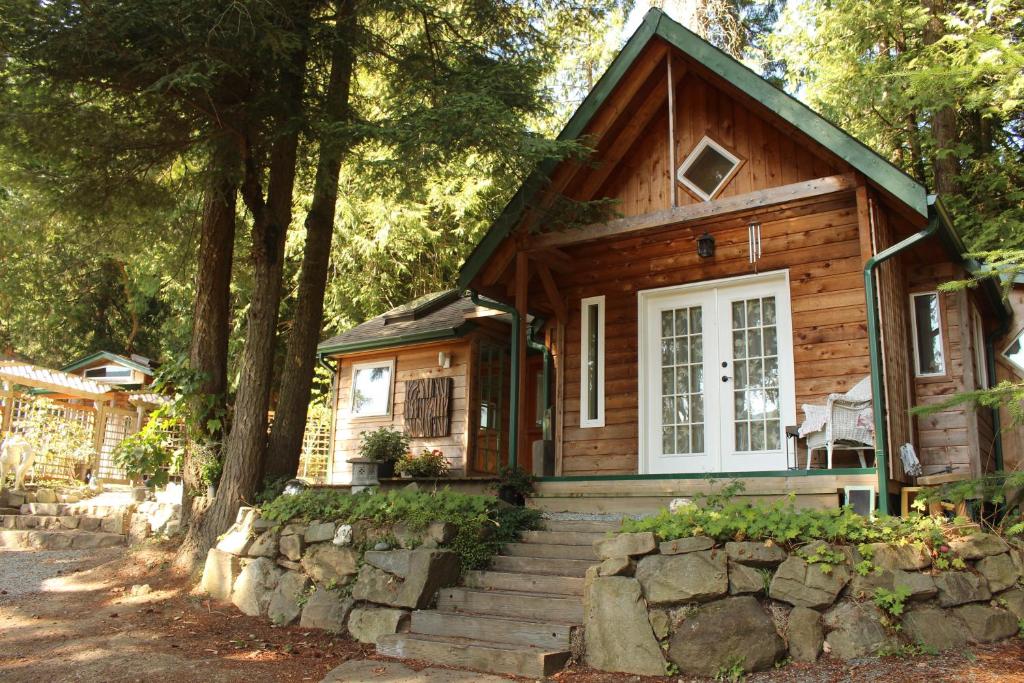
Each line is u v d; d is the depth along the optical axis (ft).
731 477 23.97
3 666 18.86
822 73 50.62
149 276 67.46
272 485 29.73
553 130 64.44
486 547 22.86
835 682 15.35
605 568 18.47
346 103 32.76
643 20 28.12
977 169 47.83
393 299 71.26
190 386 31.91
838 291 27.55
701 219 29.37
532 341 37.63
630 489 25.57
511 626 18.93
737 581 17.38
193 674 18.06
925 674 15.39
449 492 24.66
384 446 40.04
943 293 28.81
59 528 39.91
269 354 30.63
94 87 28.04
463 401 42.42
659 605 17.56
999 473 20.20
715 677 16.42
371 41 32.12
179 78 25.08
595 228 28.45
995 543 19.30
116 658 19.24
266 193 35.04
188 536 29.58
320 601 22.56
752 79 25.67
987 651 16.97
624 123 30.76
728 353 29.78
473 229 62.95
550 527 24.50
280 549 24.53
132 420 59.98
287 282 71.10
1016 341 35.86
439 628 19.99
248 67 28.60
